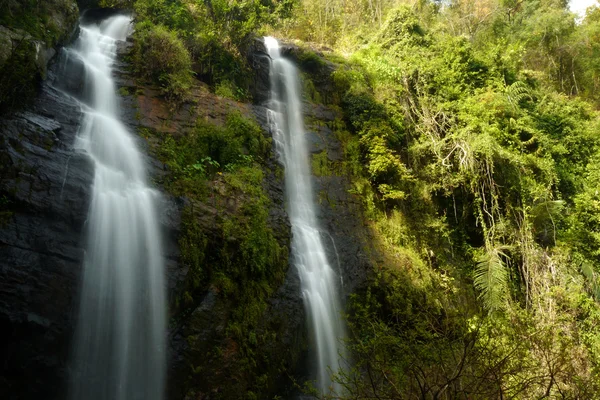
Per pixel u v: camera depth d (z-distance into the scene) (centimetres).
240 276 799
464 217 1334
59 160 700
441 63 1659
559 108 1822
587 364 612
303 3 2200
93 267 657
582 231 1434
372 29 2025
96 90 937
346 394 777
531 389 541
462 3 2477
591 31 2356
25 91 773
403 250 1172
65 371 592
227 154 975
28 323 568
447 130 1440
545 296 1166
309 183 1168
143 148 866
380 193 1267
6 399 556
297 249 970
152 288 696
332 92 1427
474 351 534
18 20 848
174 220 771
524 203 1333
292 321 828
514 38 2322
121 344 646
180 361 676
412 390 526
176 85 998
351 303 991
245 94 1229
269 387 756
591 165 1664
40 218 638
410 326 825
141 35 1059
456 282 1191
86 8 1279
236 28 1223
